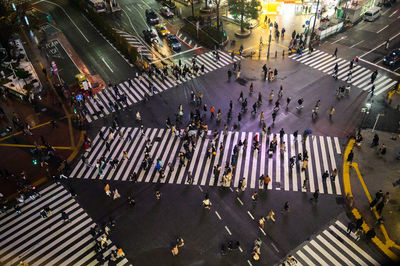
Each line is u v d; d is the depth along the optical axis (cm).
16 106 4441
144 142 3822
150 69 4944
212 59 5191
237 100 4306
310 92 4369
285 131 3800
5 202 3209
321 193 3138
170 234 2877
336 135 3719
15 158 3700
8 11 5775
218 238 2820
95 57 5416
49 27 6366
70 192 3281
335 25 5566
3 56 5475
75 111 4162
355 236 2773
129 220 3014
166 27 6141
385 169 3316
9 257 2797
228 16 6288
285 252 2691
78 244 2856
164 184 3325
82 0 6938
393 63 4722
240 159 3503
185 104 4325
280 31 5775
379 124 3806
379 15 6012
